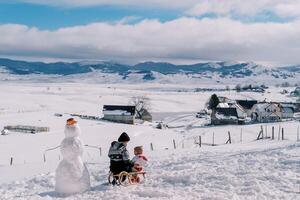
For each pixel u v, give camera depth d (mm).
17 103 148750
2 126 84562
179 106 177750
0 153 51562
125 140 13266
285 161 15633
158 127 95938
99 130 79375
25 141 63031
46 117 102312
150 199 10602
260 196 10547
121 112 113750
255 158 17234
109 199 10789
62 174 12234
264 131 79500
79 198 11305
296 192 11016
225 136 74375
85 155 45062
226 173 13734
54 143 62062
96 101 180000
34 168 25312
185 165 16703
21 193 13703
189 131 84062
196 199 10344
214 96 137875
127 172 13062
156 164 19359
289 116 116688
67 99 178750
